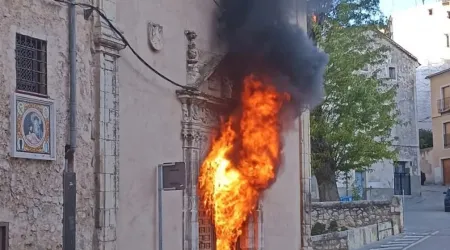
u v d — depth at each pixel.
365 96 25.80
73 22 10.91
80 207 11.05
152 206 13.10
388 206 26.77
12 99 9.61
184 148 14.36
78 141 11.04
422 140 59.19
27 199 9.84
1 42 9.52
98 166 11.45
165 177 11.56
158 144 13.44
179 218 14.04
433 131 56.69
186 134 14.35
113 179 11.79
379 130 26.89
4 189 9.45
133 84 12.73
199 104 14.77
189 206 14.31
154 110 13.37
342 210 24.31
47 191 10.22
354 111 25.66
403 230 27.59
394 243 24.08
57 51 10.61
